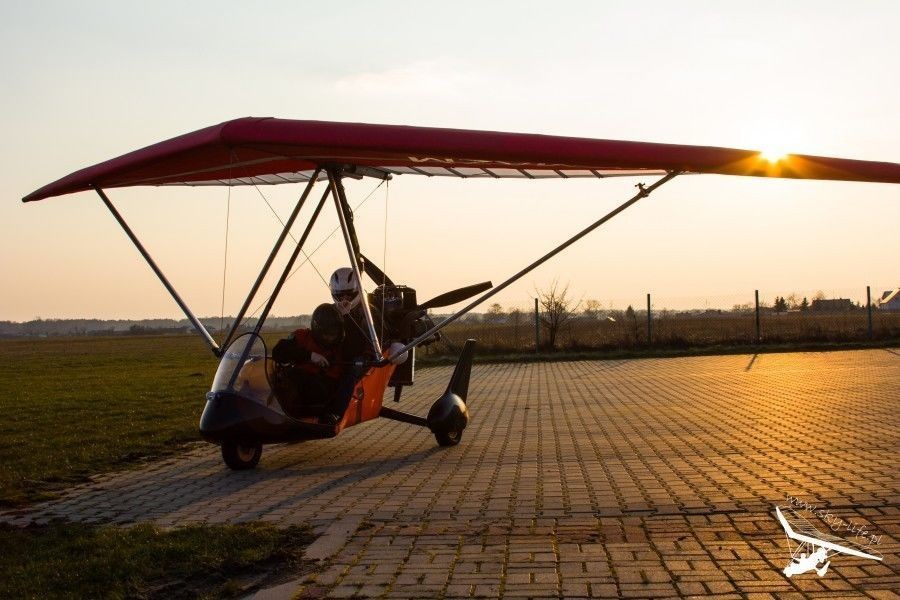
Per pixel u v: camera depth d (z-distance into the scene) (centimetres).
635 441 1118
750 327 3503
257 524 709
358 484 896
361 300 1055
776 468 897
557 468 942
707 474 876
